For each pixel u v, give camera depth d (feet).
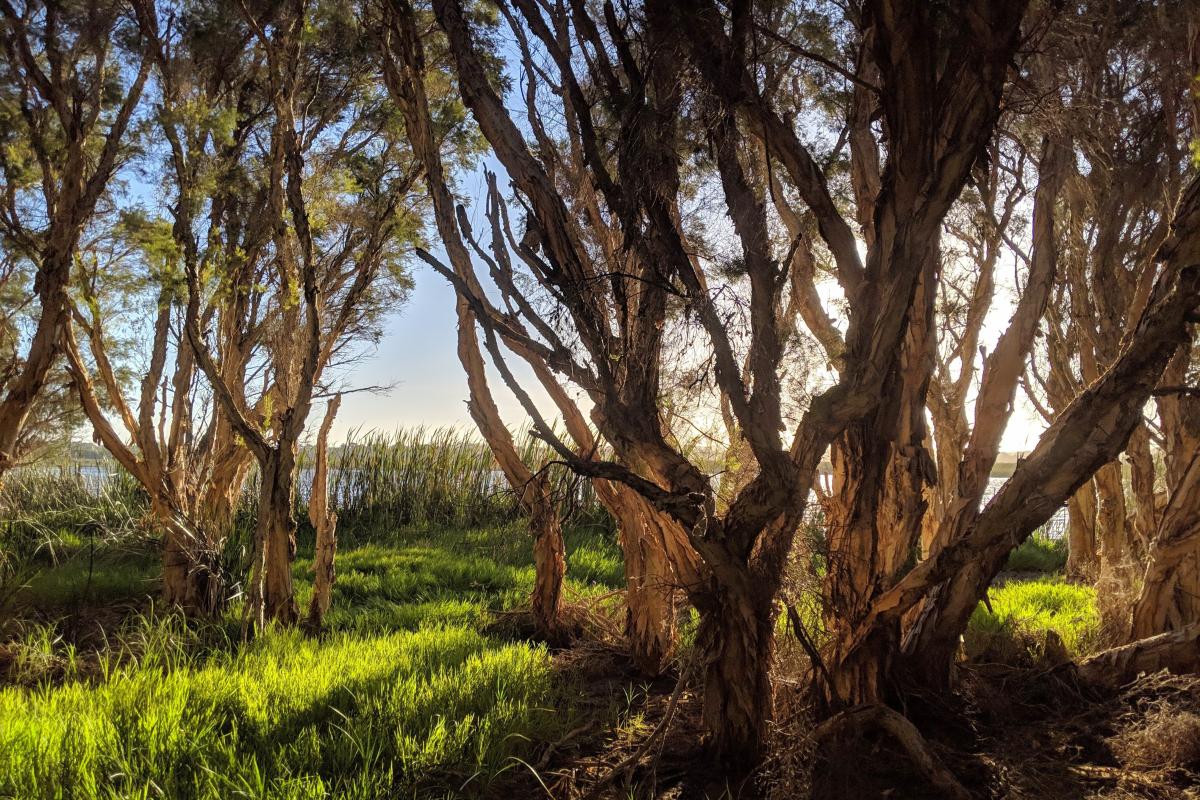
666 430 16.07
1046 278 15.71
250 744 13.60
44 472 38.96
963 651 18.92
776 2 14.01
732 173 12.67
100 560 29.17
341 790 11.95
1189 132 21.20
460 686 16.15
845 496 15.11
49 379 24.53
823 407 12.60
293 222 22.04
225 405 21.52
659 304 12.76
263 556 21.47
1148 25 19.63
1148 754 14.20
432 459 47.67
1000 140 19.72
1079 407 12.95
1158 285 12.83
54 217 21.53
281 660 18.75
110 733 12.98
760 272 12.50
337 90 25.59
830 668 15.29
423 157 16.83
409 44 16.71
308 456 48.93
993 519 13.23
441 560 33.37
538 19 13.14
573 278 12.82
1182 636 16.67
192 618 22.52
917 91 11.91
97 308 21.47
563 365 13.00
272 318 26.55
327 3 22.18
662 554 18.49
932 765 13.05
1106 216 22.13
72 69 21.15
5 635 20.80
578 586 28.73
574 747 14.74
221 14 21.36
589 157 13.11
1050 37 18.26
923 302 15.03
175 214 21.08
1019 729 15.60
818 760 13.42
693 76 12.50
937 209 12.12
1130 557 21.72
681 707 16.35
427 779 12.70
